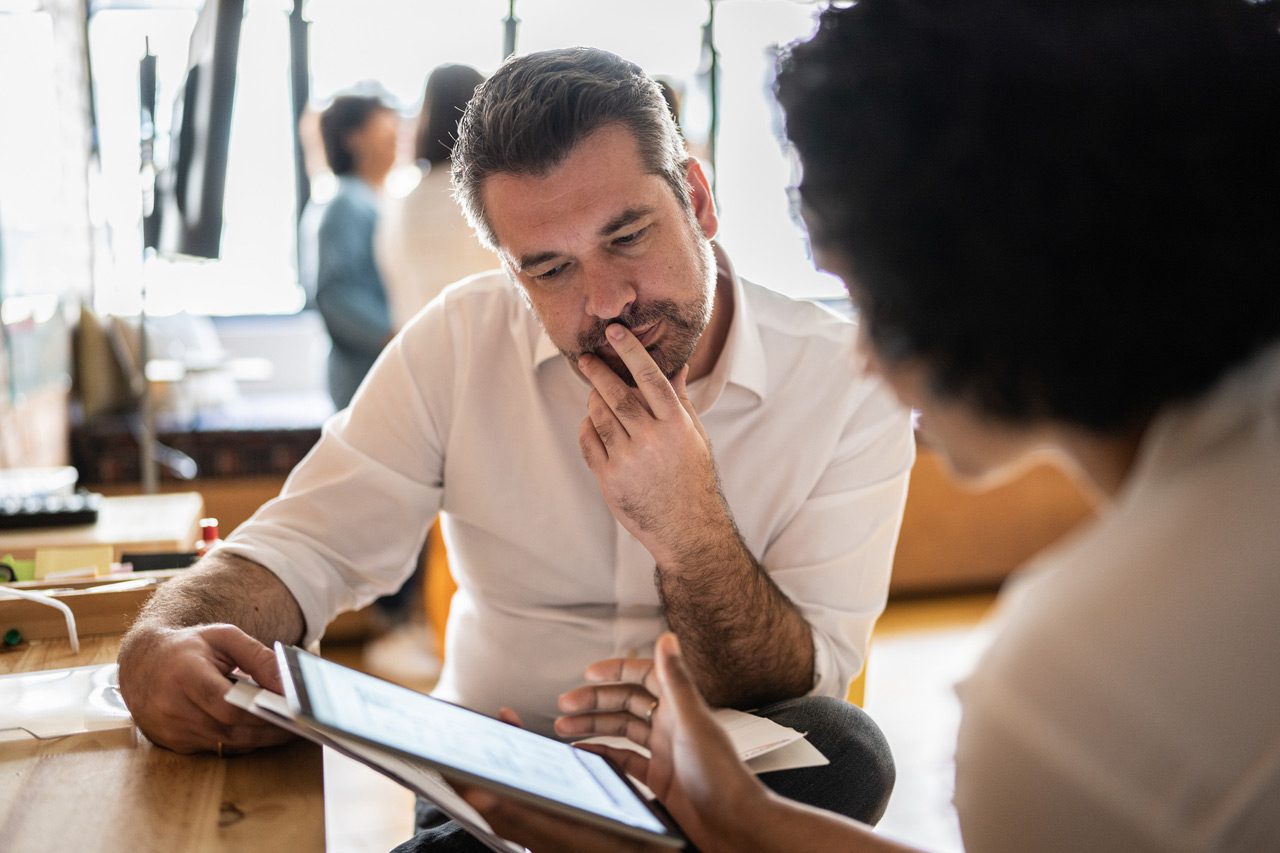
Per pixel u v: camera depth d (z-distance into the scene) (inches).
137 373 149.9
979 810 25.7
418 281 122.2
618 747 43.3
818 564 57.1
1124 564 24.1
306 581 53.1
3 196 111.3
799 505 57.6
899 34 25.7
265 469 147.6
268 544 53.9
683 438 48.8
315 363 203.6
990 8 25.0
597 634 58.2
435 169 119.7
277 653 37.8
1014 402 26.0
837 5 27.3
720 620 50.7
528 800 33.5
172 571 58.2
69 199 145.9
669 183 49.0
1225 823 22.1
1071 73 23.7
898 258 25.9
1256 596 22.6
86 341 148.6
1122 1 24.6
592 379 50.1
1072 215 23.7
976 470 28.7
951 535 159.2
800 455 57.1
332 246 136.4
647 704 45.1
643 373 48.7
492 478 58.1
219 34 75.0
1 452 107.3
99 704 43.8
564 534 57.8
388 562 58.2
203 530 61.9
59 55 140.9
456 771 33.1
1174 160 23.3
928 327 26.1
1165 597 23.3
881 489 57.7
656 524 49.6
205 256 78.2
